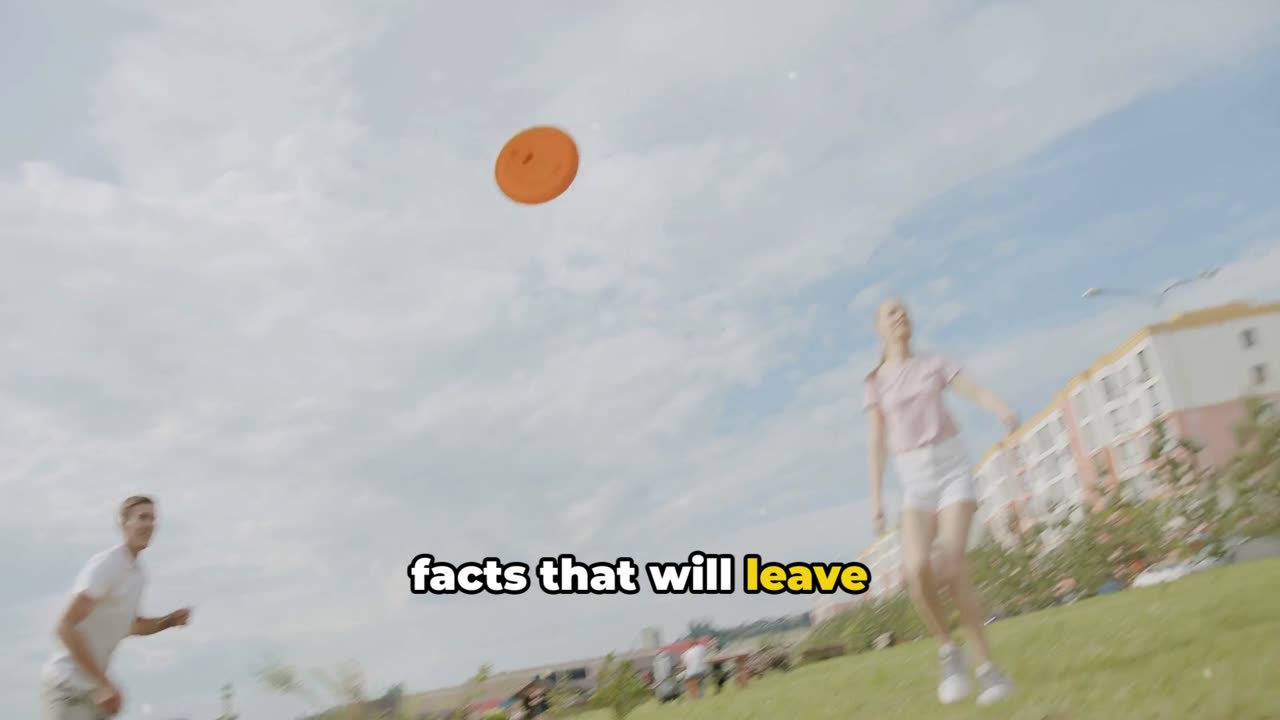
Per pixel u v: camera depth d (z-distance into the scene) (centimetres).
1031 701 297
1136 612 505
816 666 934
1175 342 3578
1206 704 242
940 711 328
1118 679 302
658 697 927
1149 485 847
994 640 546
